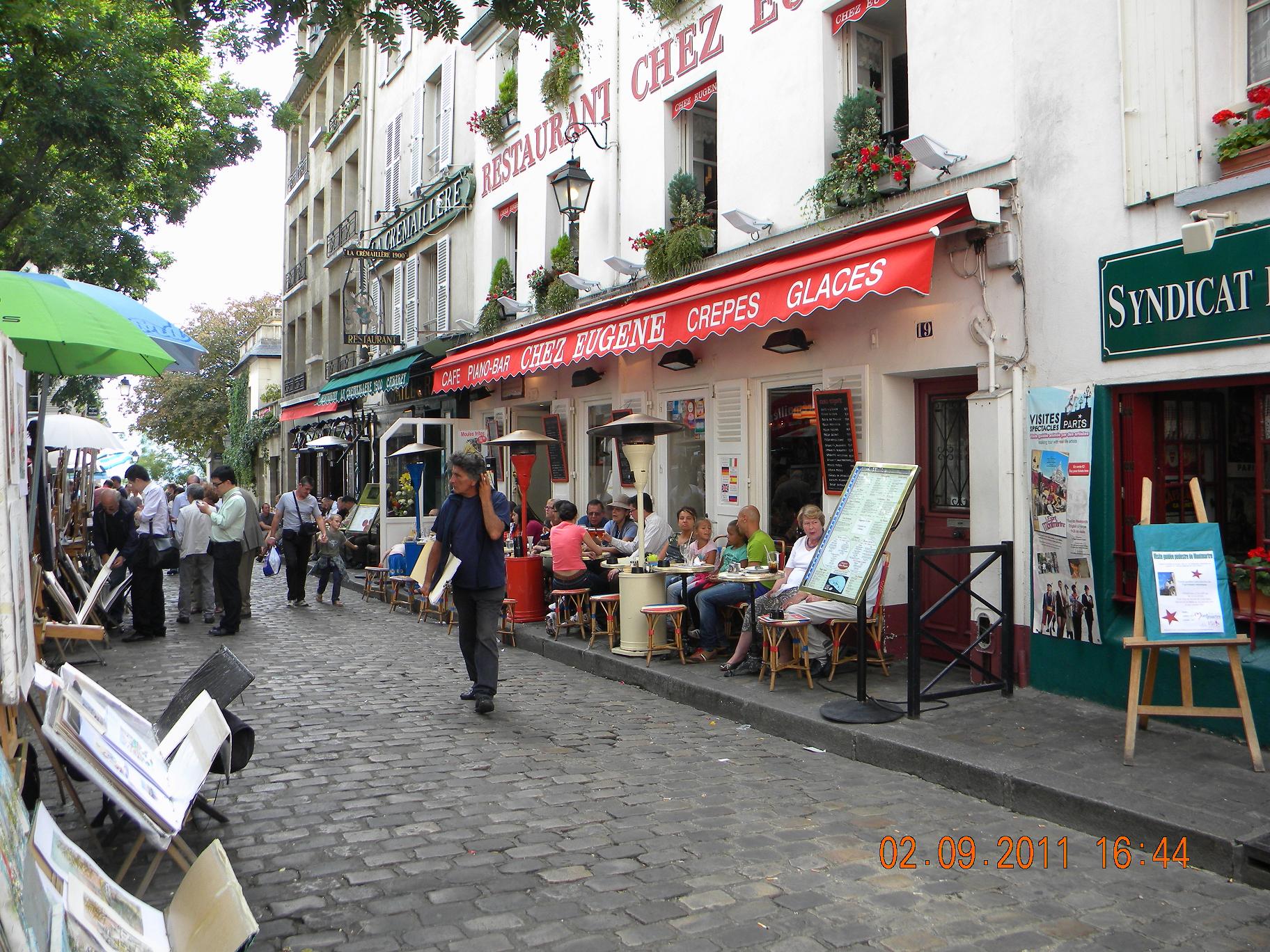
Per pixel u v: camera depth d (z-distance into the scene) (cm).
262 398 3638
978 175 710
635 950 331
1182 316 577
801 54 898
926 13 761
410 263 1936
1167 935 345
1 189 1154
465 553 689
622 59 1184
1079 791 466
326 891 381
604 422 1275
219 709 405
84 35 1080
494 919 355
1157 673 591
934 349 750
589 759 576
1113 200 621
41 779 525
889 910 364
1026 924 353
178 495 1823
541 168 1413
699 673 773
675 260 1034
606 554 979
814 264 744
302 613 1259
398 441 2008
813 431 898
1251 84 565
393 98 2086
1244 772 492
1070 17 651
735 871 401
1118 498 629
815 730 610
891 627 809
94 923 235
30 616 279
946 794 513
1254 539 586
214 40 737
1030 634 680
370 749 591
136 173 1384
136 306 617
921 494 815
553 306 1305
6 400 240
